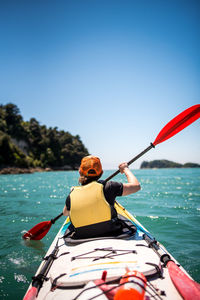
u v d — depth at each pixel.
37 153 87.31
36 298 1.43
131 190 1.89
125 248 1.74
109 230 1.91
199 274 2.60
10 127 81.56
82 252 1.74
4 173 47.91
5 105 83.00
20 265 2.92
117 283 1.37
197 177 21.30
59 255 1.88
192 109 3.23
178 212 5.46
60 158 95.81
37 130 92.00
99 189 1.85
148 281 1.47
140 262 1.55
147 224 4.49
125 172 2.06
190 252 3.17
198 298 1.29
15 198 8.24
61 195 9.10
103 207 1.84
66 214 2.15
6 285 2.44
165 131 3.06
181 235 3.86
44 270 1.68
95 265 1.52
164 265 1.69
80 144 115.62
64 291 1.41
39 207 6.50
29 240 3.81
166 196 8.05
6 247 3.52
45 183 16.97
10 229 4.43
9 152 57.44
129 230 2.06
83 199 1.86
